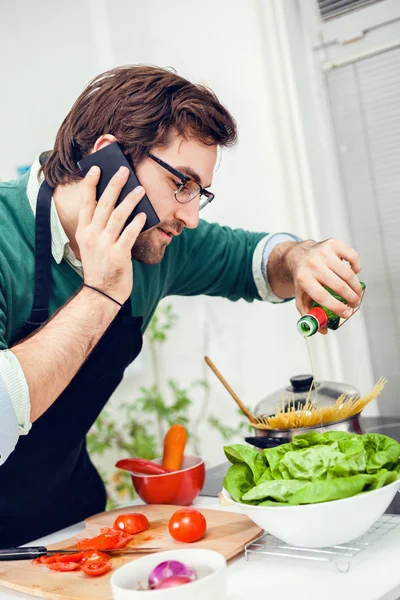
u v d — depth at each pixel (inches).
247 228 97.7
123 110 49.4
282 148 92.1
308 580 38.3
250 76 93.1
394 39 84.8
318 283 54.4
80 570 43.3
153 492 54.7
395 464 42.6
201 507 54.4
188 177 48.9
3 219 52.8
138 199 45.8
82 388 56.1
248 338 101.3
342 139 92.0
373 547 41.5
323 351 93.5
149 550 44.3
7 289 51.1
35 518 60.2
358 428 53.1
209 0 95.8
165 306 111.3
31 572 43.8
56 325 44.0
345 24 88.2
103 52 108.7
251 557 42.8
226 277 68.2
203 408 108.9
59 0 110.7
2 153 116.3
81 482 64.7
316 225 92.0
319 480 39.8
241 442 103.7
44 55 112.7
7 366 40.6
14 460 55.2
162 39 103.1
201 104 48.7
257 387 101.6
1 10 115.4
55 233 53.1
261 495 40.2
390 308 91.5
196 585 33.7
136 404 115.0
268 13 90.3
